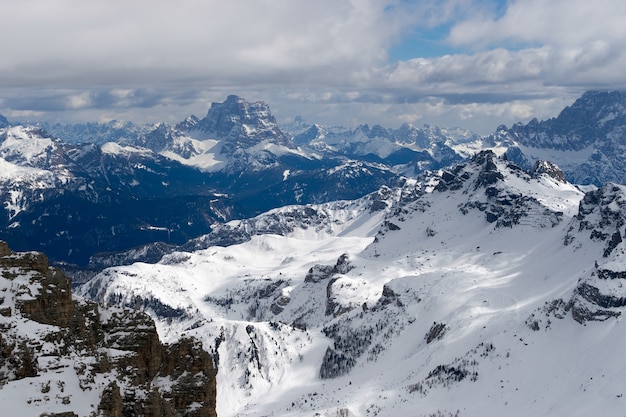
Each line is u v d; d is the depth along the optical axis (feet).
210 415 309.01
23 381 239.09
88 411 242.17
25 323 265.13
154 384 305.12
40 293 287.07
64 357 260.21
